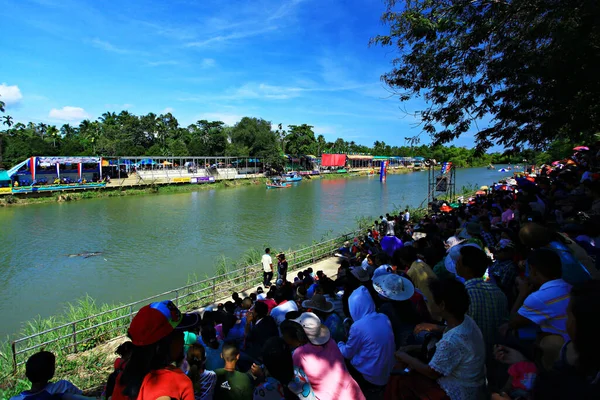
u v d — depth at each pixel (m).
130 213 37.09
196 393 3.17
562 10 7.38
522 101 9.25
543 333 2.62
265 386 3.17
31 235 27.39
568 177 11.12
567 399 1.62
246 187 66.25
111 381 3.37
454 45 9.97
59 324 11.58
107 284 17.12
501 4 8.84
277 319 6.23
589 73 7.15
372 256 7.86
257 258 18.56
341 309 5.22
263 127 84.44
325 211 37.31
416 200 45.25
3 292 16.20
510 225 7.18
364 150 148.62
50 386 3.24
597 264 4.17
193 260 20.78
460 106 10.05
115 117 106.75
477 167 121.00
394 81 10.69
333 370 3.22
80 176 51.91
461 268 3.55
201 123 85.50
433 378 2.66
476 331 2.64
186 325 2.62
